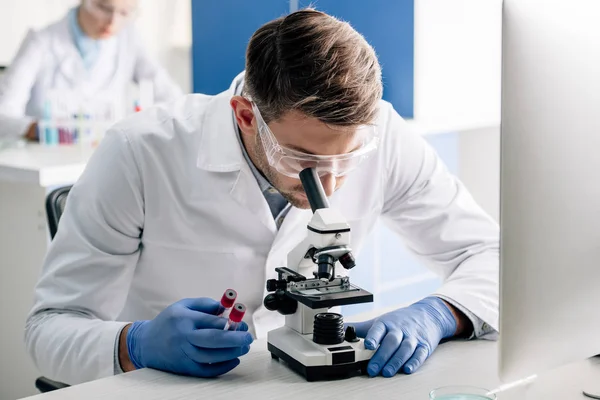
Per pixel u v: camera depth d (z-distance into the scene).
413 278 3.86
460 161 4.28
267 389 1.39
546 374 1.45
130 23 4.14
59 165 3.00
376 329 1.53
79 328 1.65
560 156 1.18
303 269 1.53
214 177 1.83
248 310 1.97
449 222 2.02
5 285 3.20
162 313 1.51
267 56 1.50
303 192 1.61
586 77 1.18
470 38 3.92
